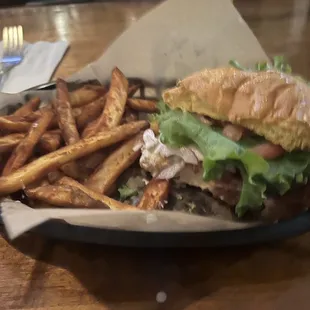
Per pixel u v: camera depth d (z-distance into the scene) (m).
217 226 0.31
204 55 0.47
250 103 0.34
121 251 0.33
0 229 0.33
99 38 0.58
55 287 0.31
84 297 0.30
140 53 0.47
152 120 0.41
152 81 0.47
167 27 0.46
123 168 0.38
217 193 0.35
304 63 0.52
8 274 0.32
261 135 0.35
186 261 0.32
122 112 0.41
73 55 0.55
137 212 0.30
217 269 0.32
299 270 0.32
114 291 0.31
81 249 0.33
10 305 0.30
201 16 0.46
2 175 0.36
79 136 0.40
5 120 0.39
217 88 0.36
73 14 0.64
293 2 0.65
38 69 0.52
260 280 0.31
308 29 0.59
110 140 0.38
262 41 0.56
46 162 0.35
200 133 0.35
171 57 0.47
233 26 0.46
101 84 0.46
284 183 0.32
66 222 0.31
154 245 0.31
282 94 0.34
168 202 0.36
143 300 0.30
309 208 0.33
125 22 0.61
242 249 0.33
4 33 0.57
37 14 0.64
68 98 0.41
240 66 0.43
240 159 0.32
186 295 0.30
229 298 0.30
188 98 0.38
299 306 0.30
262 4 0.65
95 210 0.31
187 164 0.37
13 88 0.50
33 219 0.30
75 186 0.34
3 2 0.68
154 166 0.37
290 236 0.32
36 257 0.33
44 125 0.38
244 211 0.34
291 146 0.34
